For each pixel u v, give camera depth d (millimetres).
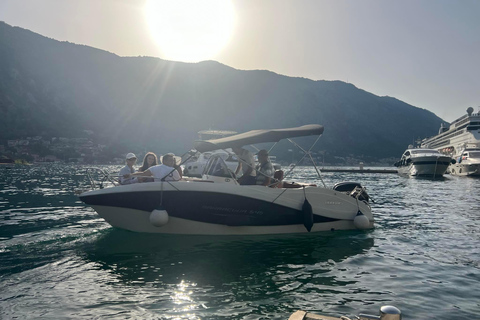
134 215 8633
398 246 8211
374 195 21281
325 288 5492
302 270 6359
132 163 9633
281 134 9102
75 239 8305
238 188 8641
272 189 9000
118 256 7008
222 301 4941
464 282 5809
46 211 12680
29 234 8727
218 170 9398
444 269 6500
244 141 8758
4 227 9641
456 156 55688
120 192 8352
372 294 5266
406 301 5016
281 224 9242
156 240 8281
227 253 7375
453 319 4457
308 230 9211
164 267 6398
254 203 8820
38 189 22391
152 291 5266
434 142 83125
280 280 5824
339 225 9898
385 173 63719
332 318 3125
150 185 8320
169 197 8383
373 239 8914
